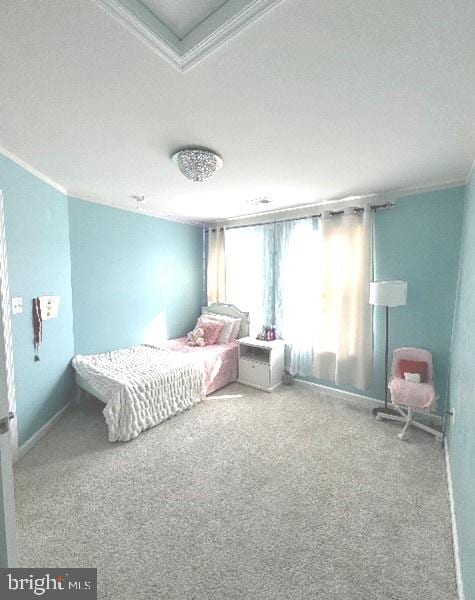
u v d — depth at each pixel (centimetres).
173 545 148
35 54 109
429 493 186
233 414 295
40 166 232
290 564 139
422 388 244
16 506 173
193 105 145
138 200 330
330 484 194
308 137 178
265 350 388
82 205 312
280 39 102
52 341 271
